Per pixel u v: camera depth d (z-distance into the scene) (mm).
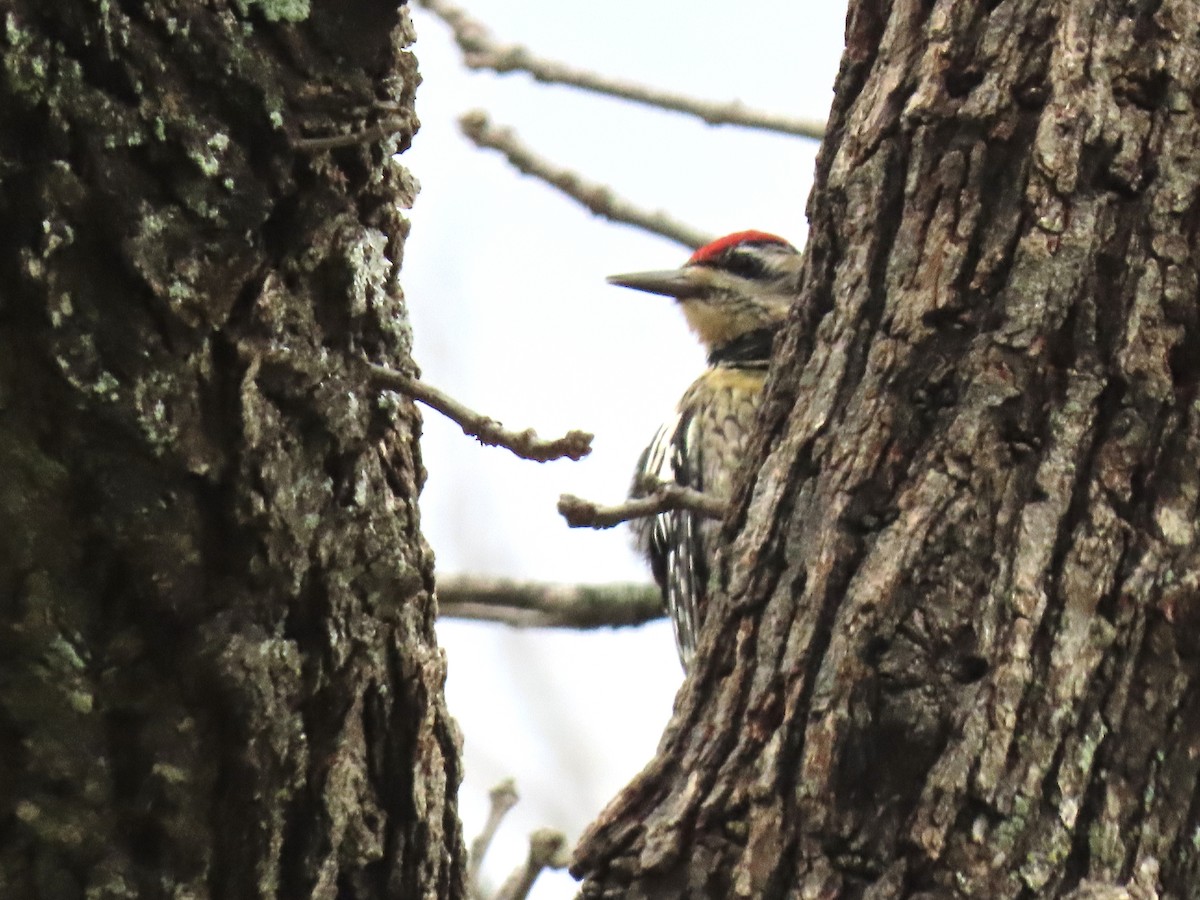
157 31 4633
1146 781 5254
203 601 4984
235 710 5082
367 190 5273
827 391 5926
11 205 4465
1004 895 5141
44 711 4906
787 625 5723
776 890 5414
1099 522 5395
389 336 5516
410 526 5664
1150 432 5449
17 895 5059
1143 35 5727
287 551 5039
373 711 5707
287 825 5426
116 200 4555
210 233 4727
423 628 5906
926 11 6121
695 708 5930
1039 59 5812
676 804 5727
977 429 5566
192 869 5227
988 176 5785
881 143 6008
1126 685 5305
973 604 5434
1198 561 5336
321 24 4949
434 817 5918
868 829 5340
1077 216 5609
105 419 4652
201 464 4816
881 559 5559
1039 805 5215
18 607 4805
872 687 5441
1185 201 5570
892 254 5895
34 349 4543
